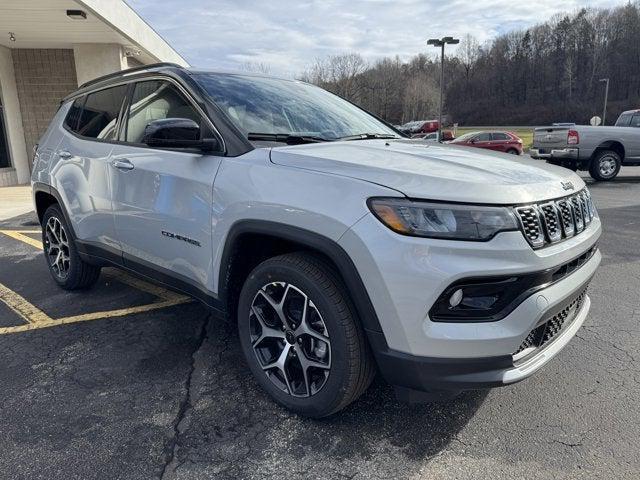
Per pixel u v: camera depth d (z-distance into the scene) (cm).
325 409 233
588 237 244
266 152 251
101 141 360
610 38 9650
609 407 256
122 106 351
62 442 230
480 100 10325
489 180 212
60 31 1110
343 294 219
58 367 301
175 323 367
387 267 198
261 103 309
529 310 202
